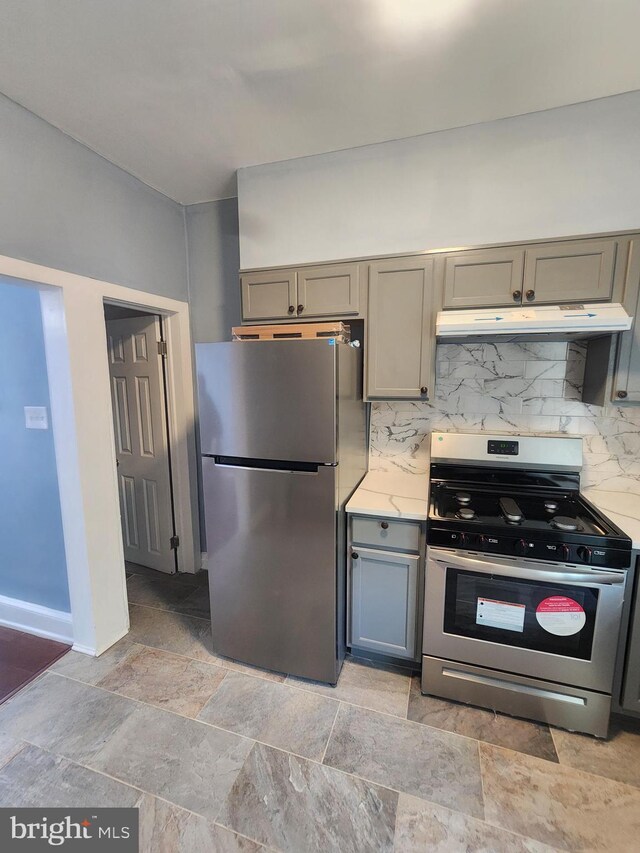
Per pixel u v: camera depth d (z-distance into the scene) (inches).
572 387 80.6
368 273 76.7
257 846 48.9
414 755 60.2
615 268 64.8
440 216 73.5
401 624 73.7
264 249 84.6
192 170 84.4
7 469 86.3
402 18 48.9
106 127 69.7
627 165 64.2
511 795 54.5
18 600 90.9
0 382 83.4
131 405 114.0
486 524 63.7
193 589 107.2
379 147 75.6
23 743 62.1
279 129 71.0
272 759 59.5
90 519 78.7
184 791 55.1
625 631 61.5
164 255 96.1
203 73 57.4
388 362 77.4
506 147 69.2
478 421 87.3
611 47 53.2
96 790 55.2
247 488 71.9
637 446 78.2
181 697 71.1
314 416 65.6
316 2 46.7
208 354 69.9
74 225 73.3
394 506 72.1
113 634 85.1
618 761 59.2
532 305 68.3
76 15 47.8
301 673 74.4
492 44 52.7
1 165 61.3
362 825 51.0
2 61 54.3
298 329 71.0
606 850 48.3
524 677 65.4
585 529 61.9
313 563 70.1
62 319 71.9
